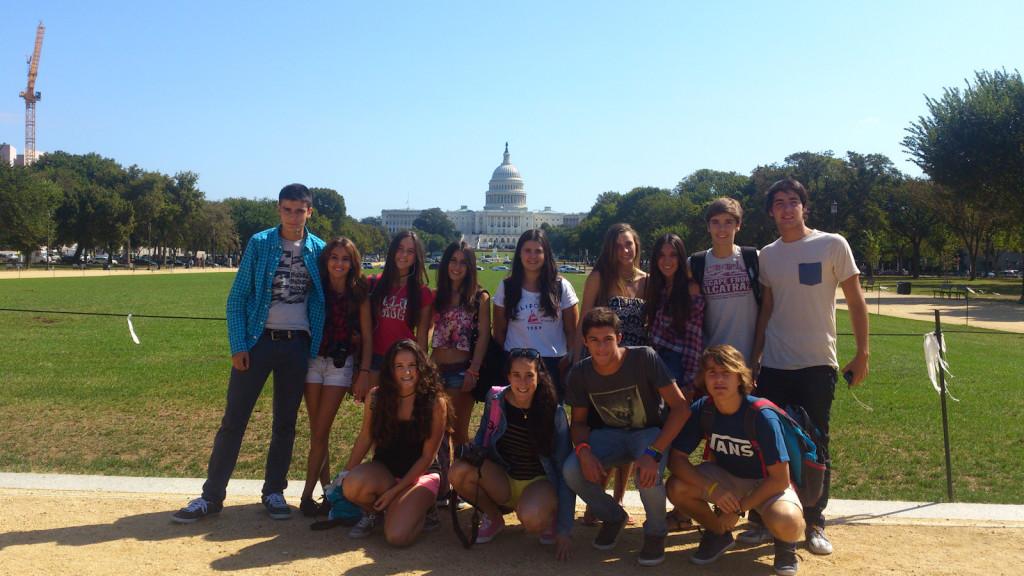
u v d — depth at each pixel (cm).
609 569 709
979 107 5734
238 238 13750
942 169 6041
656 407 766
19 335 2545
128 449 1138
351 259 857
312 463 857
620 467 853
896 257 12644
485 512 785
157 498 870
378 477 780
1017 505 887
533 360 760
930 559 719
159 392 1563
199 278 8150
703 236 10206
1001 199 6028
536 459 783
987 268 10862
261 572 672
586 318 743
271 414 1394
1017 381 1828
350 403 1491
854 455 1148
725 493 705
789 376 801
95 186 11238
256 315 830
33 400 1465
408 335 886
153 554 705
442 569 693
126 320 3158
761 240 9188
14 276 7412
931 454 1156
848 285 787
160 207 11531
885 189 9356
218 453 827
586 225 17038
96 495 874
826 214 8856
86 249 11219
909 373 1961
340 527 802
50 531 755
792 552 696
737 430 728
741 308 820
